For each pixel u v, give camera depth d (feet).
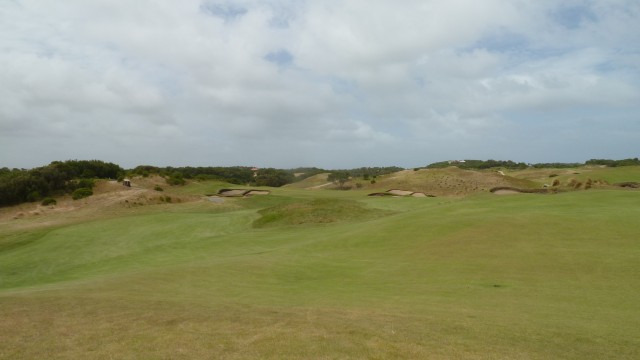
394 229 84.23
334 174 442.09
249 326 31.35
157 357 26.25
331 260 67.05
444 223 82.07
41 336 30.73
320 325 31.30
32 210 183.11
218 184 278.87
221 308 37.09
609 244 61.00
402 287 48.03
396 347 26.91
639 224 70.08
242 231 120.98
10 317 35.37
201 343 28.19
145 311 36.17
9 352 27.96
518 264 54.95
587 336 29.63
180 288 49.26
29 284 69.77
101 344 28.76
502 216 82.02
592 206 90.22
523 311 36.42
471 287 46.55
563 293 43.09
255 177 428.15
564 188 143.64
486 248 63.67
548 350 27.04
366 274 56.70
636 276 47.91
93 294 44.70
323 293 45.88
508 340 28.58
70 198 200.64
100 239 109.29
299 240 92.53
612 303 39.22
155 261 82.43
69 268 84.43
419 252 66.80
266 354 26.05
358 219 126.31
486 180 292.40
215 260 70.49
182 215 144.56
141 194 194.70
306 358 25.30
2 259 91.91
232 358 25.64
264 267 62.23
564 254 57.52
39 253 96.48
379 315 34.45
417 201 159.63
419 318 33.53
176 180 266.57
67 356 27.02
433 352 26.20
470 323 32.19
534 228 71.41
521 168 460.55
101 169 273.95
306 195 225.15
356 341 27.91
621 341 28.76
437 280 50.67
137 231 118.21
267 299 42.42
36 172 209.56
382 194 238.27
